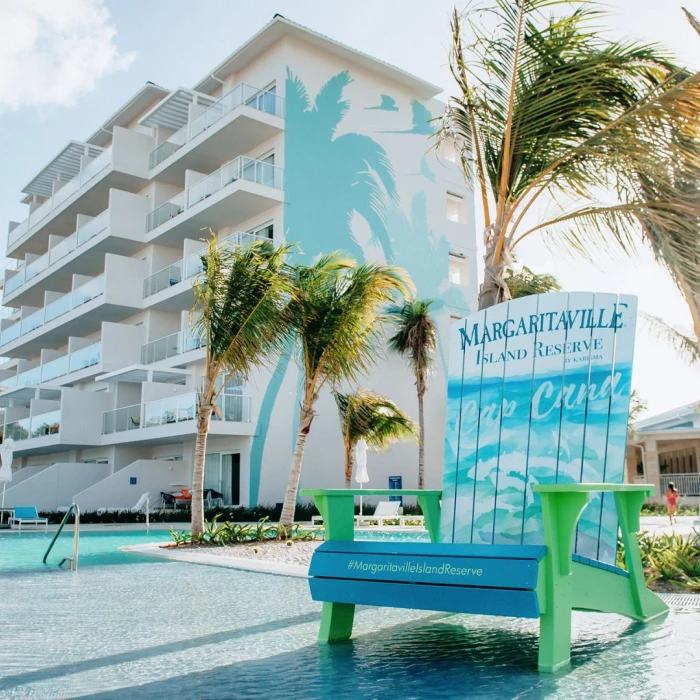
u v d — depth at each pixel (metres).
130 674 3.56
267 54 27.67
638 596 4.59
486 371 4.91
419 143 30.36
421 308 26.08
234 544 13.32
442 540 4.73
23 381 37.59
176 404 24.05
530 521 4.34
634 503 4.61
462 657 3.88
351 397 20.97
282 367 24.23
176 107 30.00
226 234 28.30
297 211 25.83
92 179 32.47
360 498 25.19
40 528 20.42
